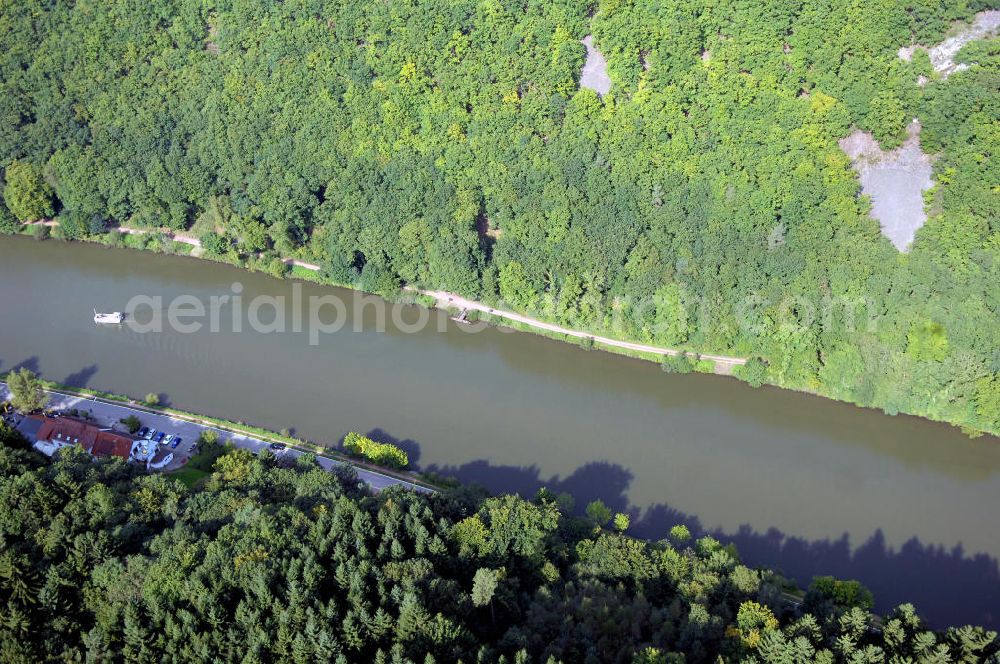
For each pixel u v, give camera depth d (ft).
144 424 615.98
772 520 557.74
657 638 378.32
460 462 598.75
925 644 371.56
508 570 435.12
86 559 409.49
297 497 472.85
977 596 510.99
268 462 547.08
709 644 379.76
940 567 529.04
